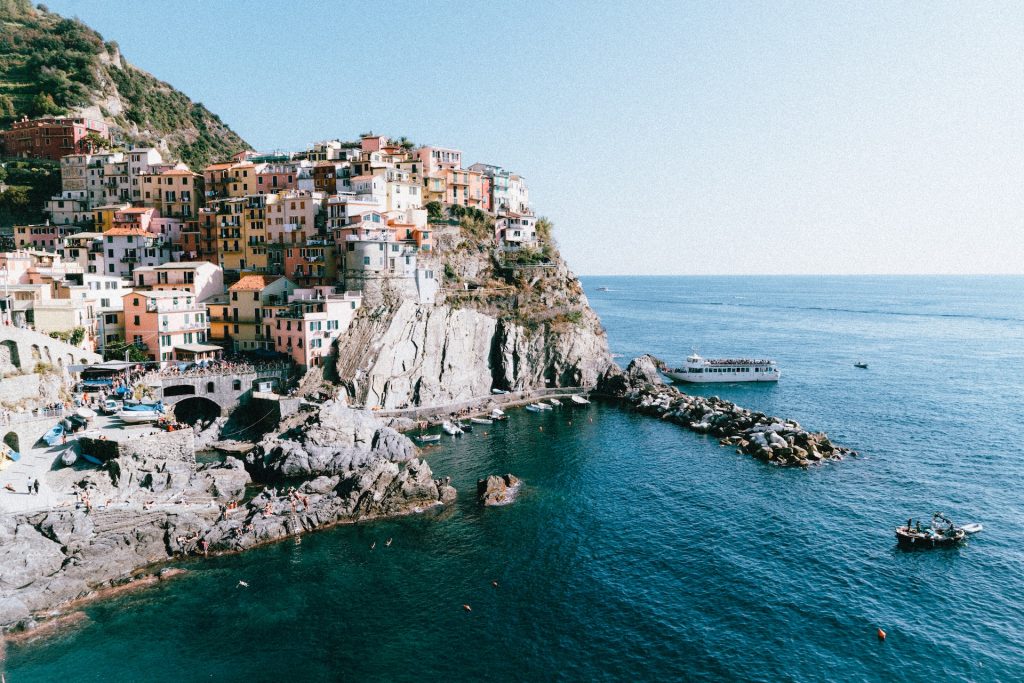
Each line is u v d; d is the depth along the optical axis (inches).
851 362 7573.8
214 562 2573.8
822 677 1959.9
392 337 4601.4
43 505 2476.6
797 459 3794.3
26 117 6855.3
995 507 3164.4
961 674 1973.4
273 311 4448.8
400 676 1966.0
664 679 1955.0
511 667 2011.6
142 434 3002.0
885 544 2790.4
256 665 2000.5
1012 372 6850.4
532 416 4950.8
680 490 3410.4
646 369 5841.5
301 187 5733.3
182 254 5492.1
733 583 2485.2
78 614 2219.5
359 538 2815.0
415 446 3973.9
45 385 3248.0
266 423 3836.1
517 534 2883.9
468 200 6446.9
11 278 4217.5
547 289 5816.9
